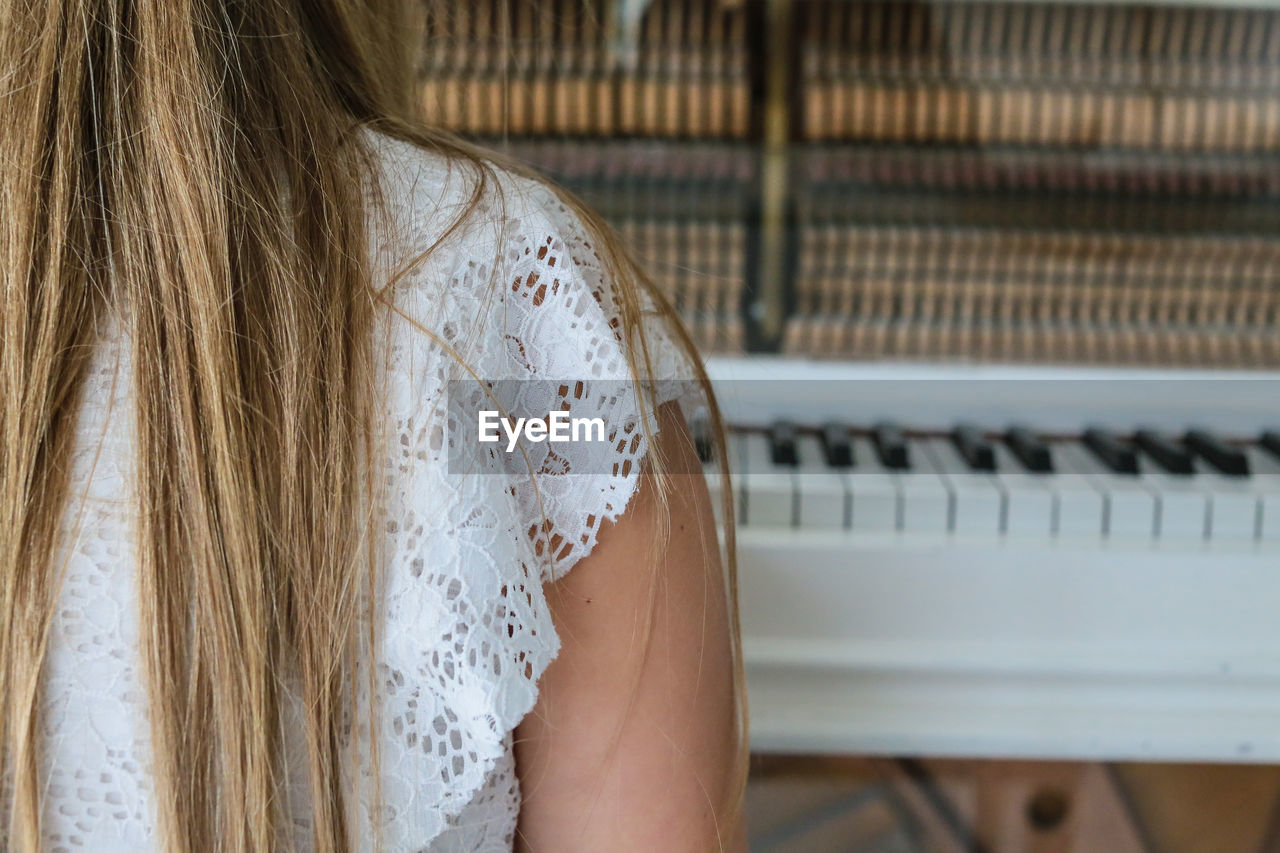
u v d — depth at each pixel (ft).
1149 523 2.86
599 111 3.05
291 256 1.39
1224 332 3.06
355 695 1.44
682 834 1.68
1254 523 2.85
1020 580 2.83
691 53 3.04
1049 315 3.08
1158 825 3.06
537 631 1.46
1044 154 3.05
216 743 1.39
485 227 1.48
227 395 1.34
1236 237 3.04
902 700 2.84
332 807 1.46
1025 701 2.84
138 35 1.37
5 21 1.37
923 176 3.06
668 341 1.83
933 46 3.03
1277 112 3.00
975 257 3.07
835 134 3.06
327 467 1.38
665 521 1.61
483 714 1.39
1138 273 3.05
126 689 1.39
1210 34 2.99
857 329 3.09
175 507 1.34
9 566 1.33
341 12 1.72
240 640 1.36
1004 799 3.07
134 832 1.44
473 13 3.02
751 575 2.84
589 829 1.69
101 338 1.36
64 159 1.34
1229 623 2.82
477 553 1.40
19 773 1.35
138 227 1.34
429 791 1.45
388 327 1.40
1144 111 3.02
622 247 1.75
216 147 1.36
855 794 3.07
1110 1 2.98
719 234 3.09
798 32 3.03
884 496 2.87
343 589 1.39
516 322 1.53
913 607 2.84
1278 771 3.03
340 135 1.51
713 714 1.69
